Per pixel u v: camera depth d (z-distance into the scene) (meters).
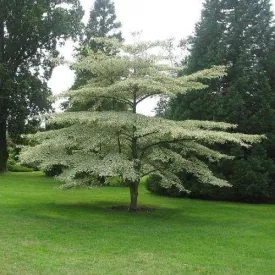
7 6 30.95
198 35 22.08
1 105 30.28
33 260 8.12
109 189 23.16
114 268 7.90
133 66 14.48
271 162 19.38
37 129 32.47
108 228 11.80
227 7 22.17
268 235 11.62
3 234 10.45
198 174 15.97
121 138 15.55
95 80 15.70
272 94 20.44
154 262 8.44
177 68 14.90
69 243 9.82
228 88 20.23
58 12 32.03
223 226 12.84
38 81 32.62
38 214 13.84
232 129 19.81
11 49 32.50
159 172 15.95
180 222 13.36
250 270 8.23
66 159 14.41
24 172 36.72
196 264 8.47
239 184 19.16
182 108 21.19
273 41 21.61
